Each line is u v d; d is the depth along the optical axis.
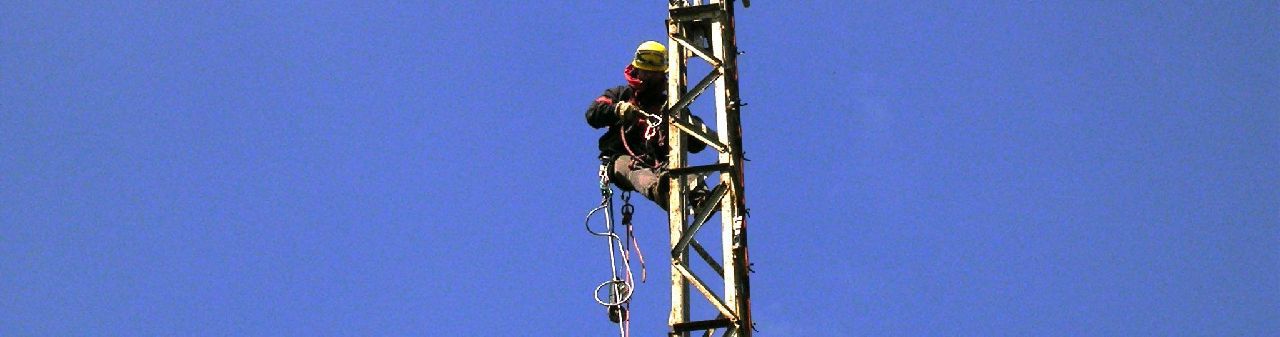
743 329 16.05
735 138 17.22
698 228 16.48
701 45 18.12
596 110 18.81
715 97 17.11
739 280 16.28
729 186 16.59
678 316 16.14
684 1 18.22
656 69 18.88
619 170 18.59
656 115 18.44
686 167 16.84
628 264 18.62
